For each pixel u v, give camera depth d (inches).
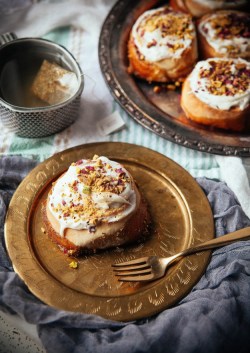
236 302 17.3
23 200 19.6
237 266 17.8
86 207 18.2
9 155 21.2
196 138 21.6
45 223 18.9
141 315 17.1
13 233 18.7
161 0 26.6
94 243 18.2
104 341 16.6
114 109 23.5
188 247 18.7
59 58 22.9
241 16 25.2
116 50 24.5
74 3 26.9
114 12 25.6
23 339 18.0
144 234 19.1
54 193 18.7
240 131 22.3
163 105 23.2
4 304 17.2
